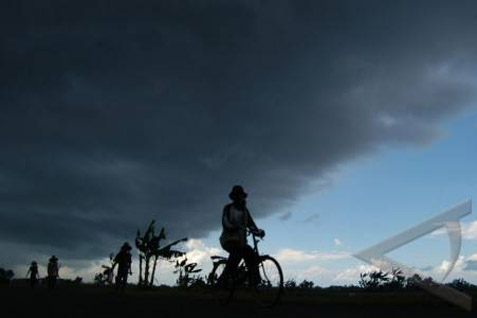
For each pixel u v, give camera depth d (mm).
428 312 7414
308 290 11281
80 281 26281
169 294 11977
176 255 23031
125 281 16734
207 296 9773
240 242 8508
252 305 8758
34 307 7523
